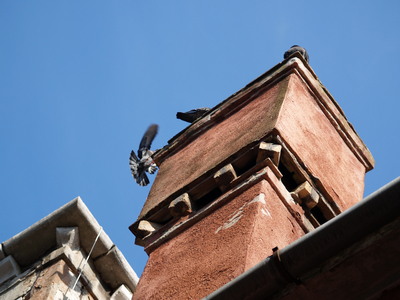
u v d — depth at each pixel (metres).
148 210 12.23
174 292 10.07
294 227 10.96
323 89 13.92
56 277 13.01
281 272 7.66
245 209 10.68
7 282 13.41
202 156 12.89
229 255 9.95
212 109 14.11
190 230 11.26
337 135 13.70
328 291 7.47
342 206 12.21
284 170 11.84
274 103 12.86
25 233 13.67
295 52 13.93
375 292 7.23
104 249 13.67
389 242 7.30
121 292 13.55
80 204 13.63
